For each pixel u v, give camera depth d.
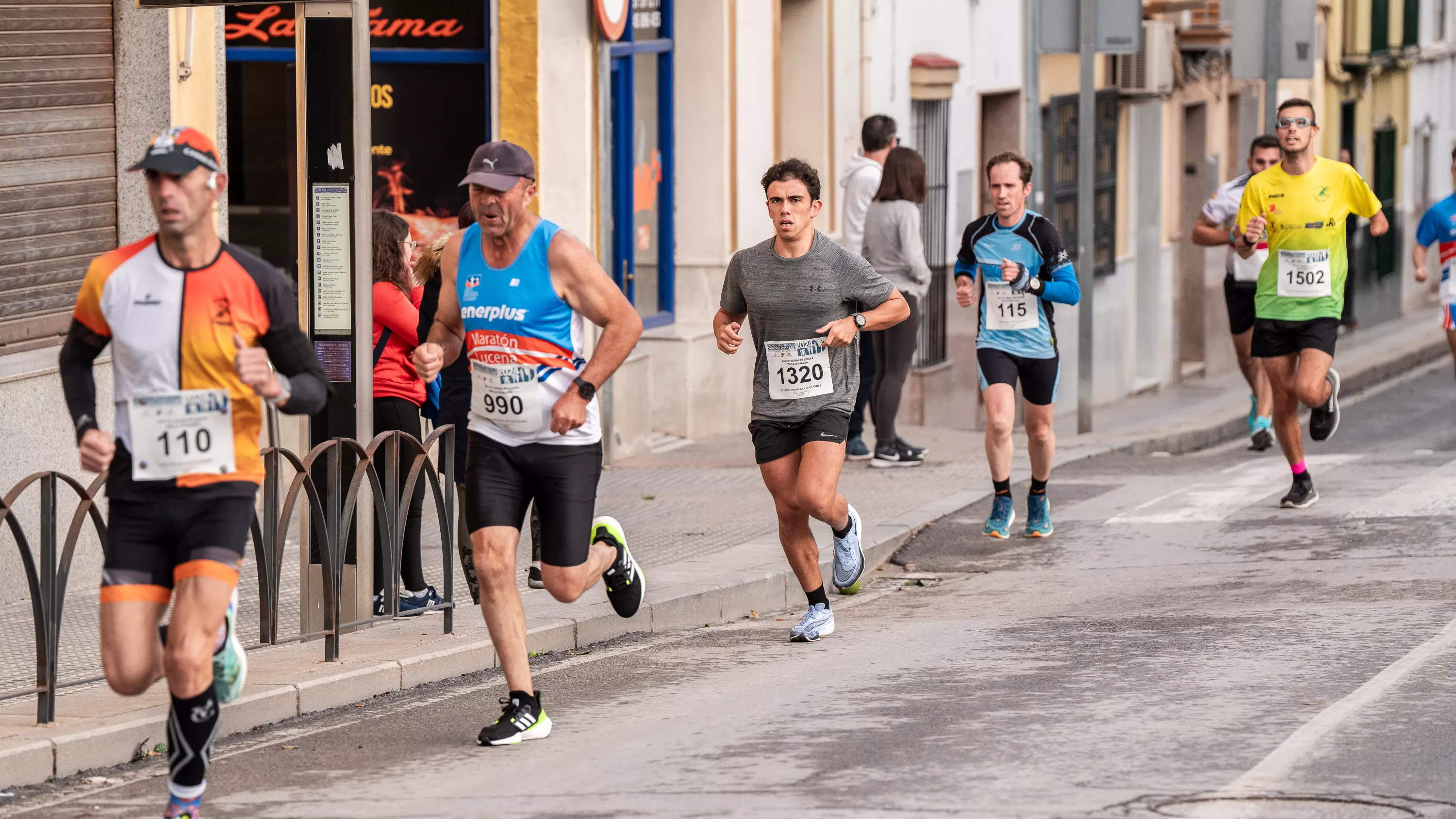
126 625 15.84
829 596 29.91
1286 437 34.84
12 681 21.88
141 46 29.17
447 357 20.62
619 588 21.91
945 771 17.36
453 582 27.34
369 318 23.55
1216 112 79.44
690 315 46.19
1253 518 34.16
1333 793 16.19
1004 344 32.47
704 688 22.44
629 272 43.25
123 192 29.39
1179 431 52.53
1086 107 48.97
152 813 17.27
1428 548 30.17
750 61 46.69
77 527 19.70
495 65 39.03
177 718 15.93
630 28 42.59
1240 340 44.59
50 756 18.67
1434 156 113.75
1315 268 34.09
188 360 15.75
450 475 24.72
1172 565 30.22
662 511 35.34
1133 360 72.50
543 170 38.94
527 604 26.75
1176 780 16.75
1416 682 20.56
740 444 45.03
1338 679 20.92
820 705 20.81
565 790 17.27
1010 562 31.58
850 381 24.86
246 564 29.94
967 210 58.16
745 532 33.06
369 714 21.61
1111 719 19.39
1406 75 106.69
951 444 46.09
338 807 17.02
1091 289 49.34
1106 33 48.53
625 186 42.91
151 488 15.86
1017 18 60.56
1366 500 35.00
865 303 24.50
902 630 26.09
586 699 22.00
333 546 22.94
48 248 28.08
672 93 45.03
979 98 58.66
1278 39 51.62
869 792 16.67
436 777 18.12
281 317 16.09
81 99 28.55
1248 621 24.91
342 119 23.16
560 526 19.95
